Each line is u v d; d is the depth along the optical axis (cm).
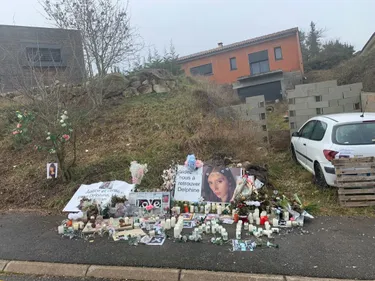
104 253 408
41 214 569
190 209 548
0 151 854
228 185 573
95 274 370
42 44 1338
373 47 2175
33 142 846
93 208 528
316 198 570
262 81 2280
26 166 768
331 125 599
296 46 2430
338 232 437
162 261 379
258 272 348
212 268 359
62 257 404
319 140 621
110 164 697
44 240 457
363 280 325
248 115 904
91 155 768
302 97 891
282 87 2245
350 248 389
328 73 2278
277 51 2495
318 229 451
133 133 858
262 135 886
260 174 618
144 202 540
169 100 1036
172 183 588
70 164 682
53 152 641
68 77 949
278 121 1242
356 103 869
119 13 1035
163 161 683
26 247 437
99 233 468
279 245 406
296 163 777
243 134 770
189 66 2744
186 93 1070
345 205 526
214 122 840
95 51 997
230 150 710
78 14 977
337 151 552
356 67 1919
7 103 1052
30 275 381
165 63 1566
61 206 593
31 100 805
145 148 765
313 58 3088
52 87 750
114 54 1048
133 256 395
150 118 915
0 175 741
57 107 679
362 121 584
